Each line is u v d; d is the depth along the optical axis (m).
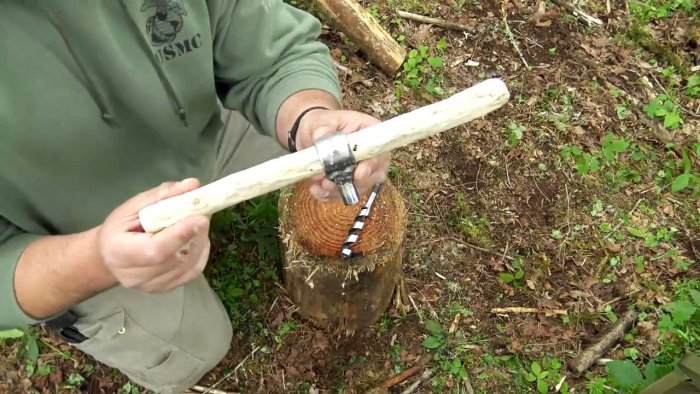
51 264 0.99
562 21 2.59
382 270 1.66
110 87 1.12
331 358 1.94
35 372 1.87
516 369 1.94
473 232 2.14
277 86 1.35
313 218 1.50
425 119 0.90
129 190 1.36
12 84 1.01
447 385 1.92
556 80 2.46
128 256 0.85
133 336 1.48
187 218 0.84
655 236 2.16
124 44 1.09
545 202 2.22
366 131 0.91
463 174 2.25
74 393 1.86
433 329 1.98
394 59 2.37
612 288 2.07
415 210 2.17
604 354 1.96
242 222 2.07
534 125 2.35
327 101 1.31
